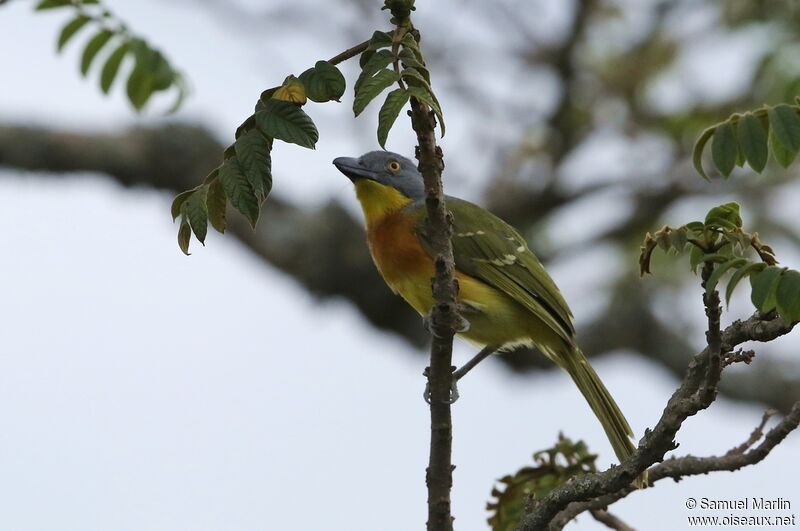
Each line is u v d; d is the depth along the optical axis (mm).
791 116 5586
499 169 14797
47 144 14523
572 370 9688
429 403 6598
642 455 6039
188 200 5723
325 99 5430
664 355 16094
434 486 6598
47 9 7906
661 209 14836
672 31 13914
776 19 12477
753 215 14430
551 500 6359
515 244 9867
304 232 15352
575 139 14516
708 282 5449
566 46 13812
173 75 8094
